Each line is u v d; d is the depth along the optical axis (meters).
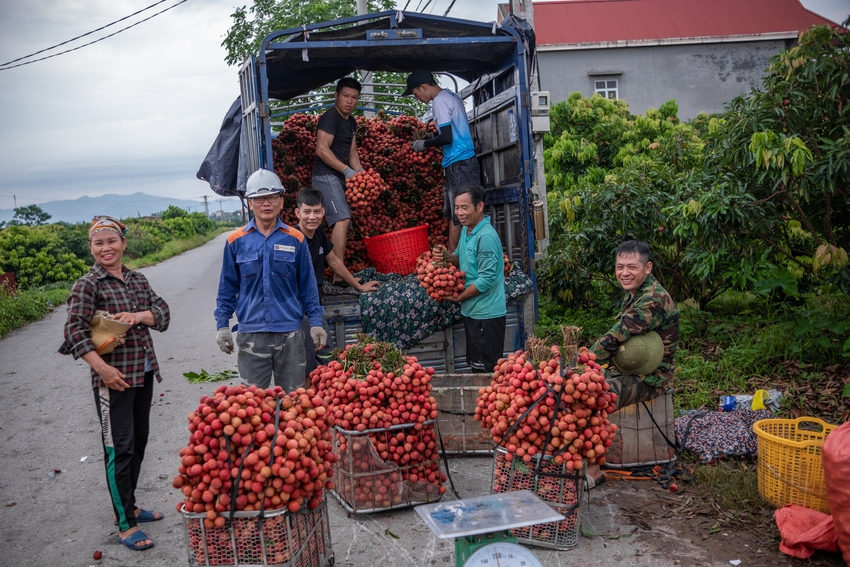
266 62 6.12
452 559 3.69
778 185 6.32
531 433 3.73
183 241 34.53
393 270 6.59
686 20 27.66
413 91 6.95
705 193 6.76
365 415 4.12
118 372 3.81
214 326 11.07
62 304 15.21
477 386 5.38
